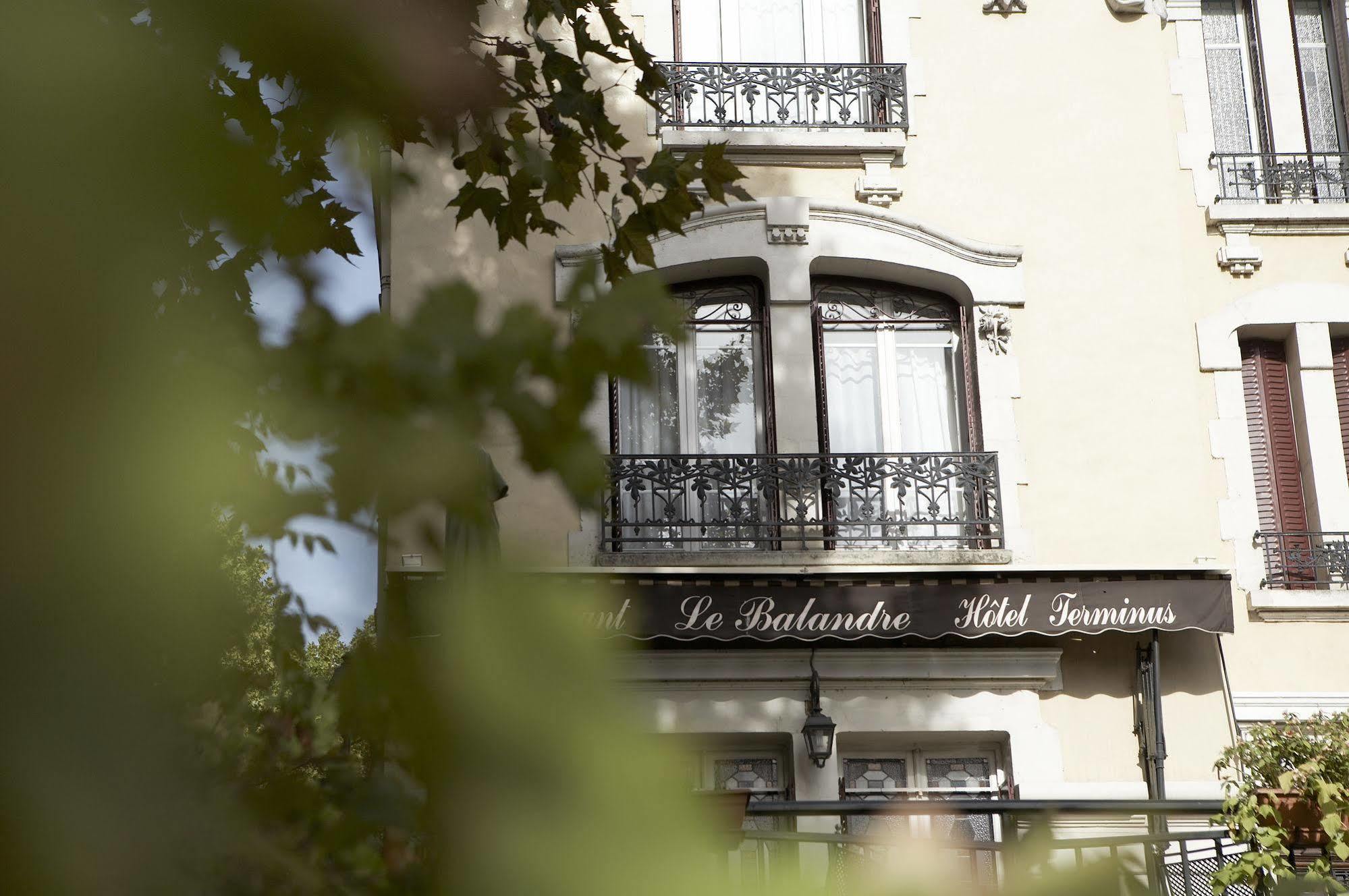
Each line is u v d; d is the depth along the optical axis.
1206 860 10.87
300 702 1.07
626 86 16.67
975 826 15.10
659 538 15.20
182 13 1.09
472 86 1.81
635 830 0.95
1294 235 16.83
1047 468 15.98
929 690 15.06
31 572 0.93
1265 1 17.77
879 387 16.59
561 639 0.99
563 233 15.47
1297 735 10.89
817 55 17.44
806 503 15.83
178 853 0.96
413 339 1.14
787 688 14.98
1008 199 16.81
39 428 0.94
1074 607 14.65
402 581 1.04
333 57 1.19
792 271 16.19
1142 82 17.23
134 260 1.00
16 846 0.90
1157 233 16.75
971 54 17.22
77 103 0.98
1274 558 15.93
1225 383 16.30
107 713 0.94
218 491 0.99
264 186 1.10
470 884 0.95
